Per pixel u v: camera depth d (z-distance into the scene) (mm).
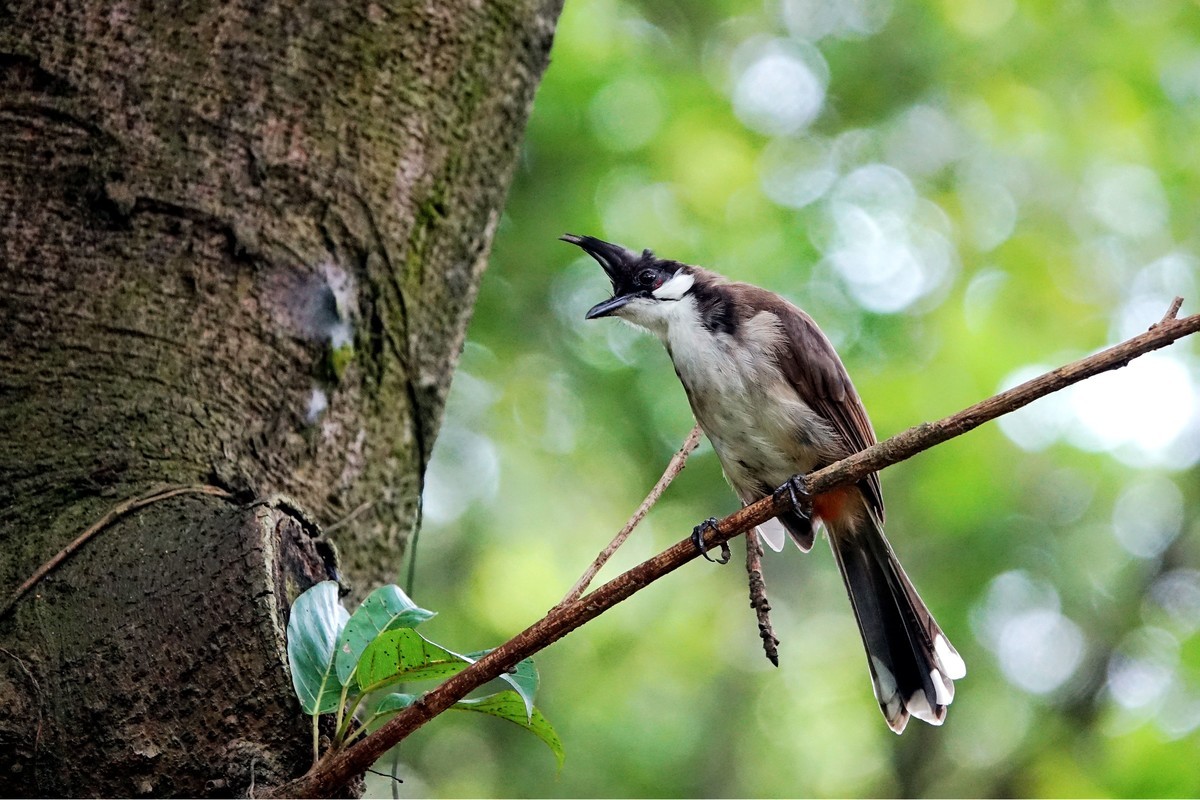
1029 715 13758
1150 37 13039
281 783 4117
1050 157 13516
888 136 13227
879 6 13312
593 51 12016
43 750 4094
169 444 4742
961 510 12648
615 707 13289
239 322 5027
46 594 4328
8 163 4891
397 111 5520
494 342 12492
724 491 12945
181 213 5000
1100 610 13961
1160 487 14594
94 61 5016
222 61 5180
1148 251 13883
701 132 12555
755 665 14828
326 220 5289
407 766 13234
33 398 4691
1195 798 10656
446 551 13125
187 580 4336
